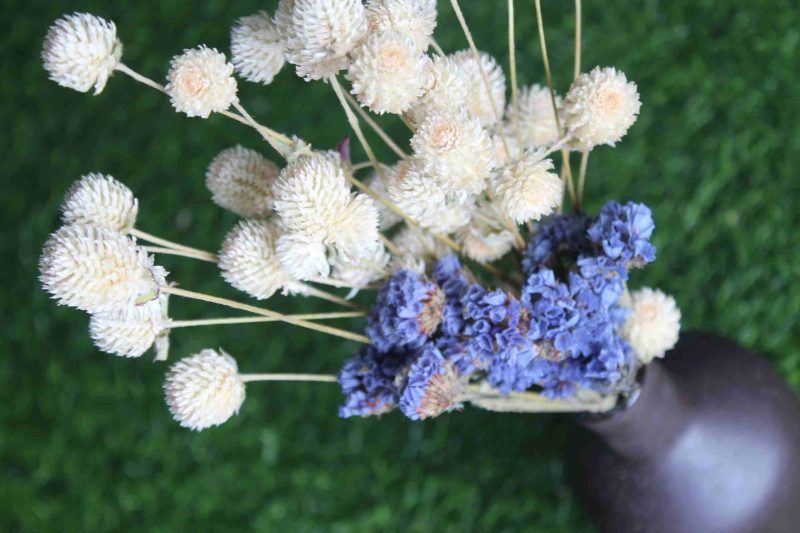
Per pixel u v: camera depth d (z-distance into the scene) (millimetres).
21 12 786
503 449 605
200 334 677
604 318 370
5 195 752
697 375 445
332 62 347
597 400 402
